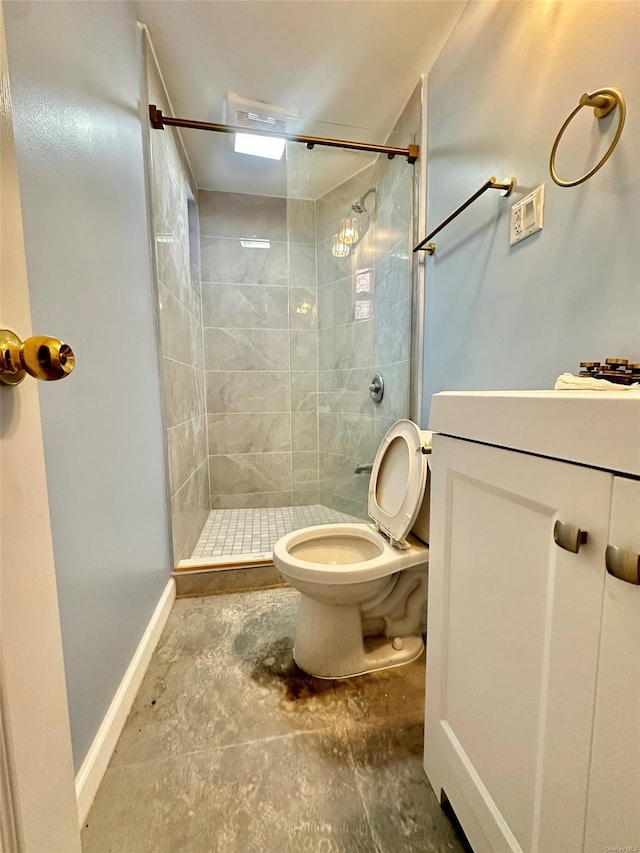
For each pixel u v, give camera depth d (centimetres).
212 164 212
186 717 98
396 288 188
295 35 136
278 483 265
